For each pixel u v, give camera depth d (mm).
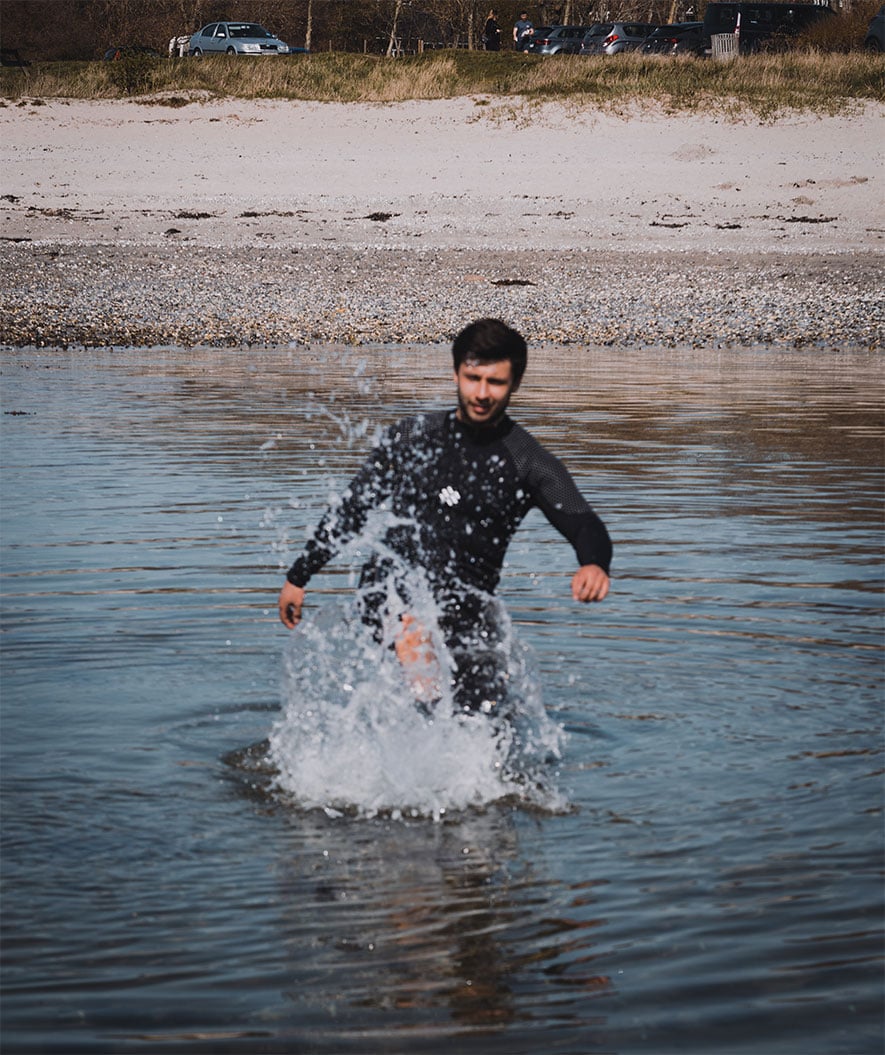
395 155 49125
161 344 25547
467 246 39875
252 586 9797
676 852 5660
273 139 50594
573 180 47031
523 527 11688
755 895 5246
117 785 6426
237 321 28562
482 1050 4215
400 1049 4223
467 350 6574
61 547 10797
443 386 19828
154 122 51844
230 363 22828
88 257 36938
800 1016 4387
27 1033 4285
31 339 25844
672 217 43719
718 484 13422
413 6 96000
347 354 24219
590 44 65688
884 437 16203
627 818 6043
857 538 11266
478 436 6867
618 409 18188
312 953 4812
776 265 37281
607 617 9102
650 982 4605
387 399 18547
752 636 8703
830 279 35156
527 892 5297
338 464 14195
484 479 6848
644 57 56250
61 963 4727
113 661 8211
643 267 36938
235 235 40688
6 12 88875
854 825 5922
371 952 4816
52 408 17812
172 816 6074
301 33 98375
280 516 11930
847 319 29578
